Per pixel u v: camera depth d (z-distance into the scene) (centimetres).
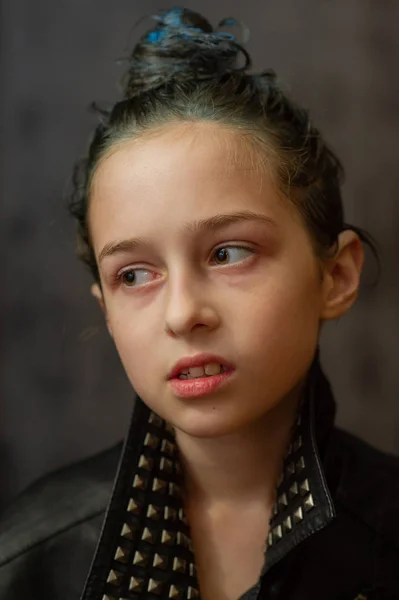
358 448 95
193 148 73
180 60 88
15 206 159
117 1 157
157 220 72
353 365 160
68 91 158
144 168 74
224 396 72
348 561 82
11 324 161
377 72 158
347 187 158
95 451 160
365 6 157
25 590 85
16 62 159
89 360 160
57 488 93
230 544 83
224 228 72
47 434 161
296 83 156
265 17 156
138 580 78
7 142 159
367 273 158
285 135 83
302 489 78
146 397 77
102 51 157
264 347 73
